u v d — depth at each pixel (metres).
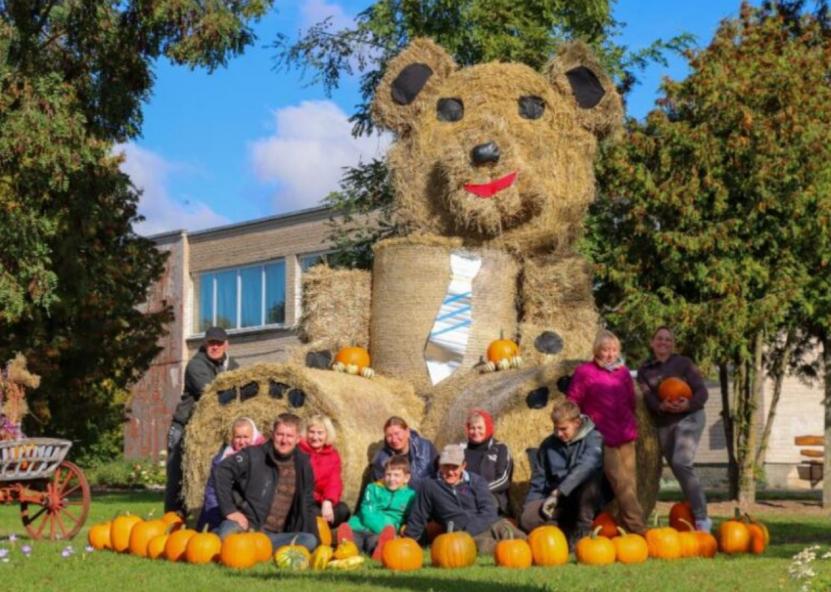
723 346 16.97
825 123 17.36
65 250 23.28
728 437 18.95
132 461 31.69
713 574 8.35
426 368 12.56
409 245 12.80
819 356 22.12
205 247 38.81
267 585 7.75
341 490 10.84
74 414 26.58
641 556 9.31
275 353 36.72
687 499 10.89
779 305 16.72
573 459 10.10
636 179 17.19
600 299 18.41
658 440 10.94
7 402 13.13
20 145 18.78
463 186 12.65
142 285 27.09
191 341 39.00
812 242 17.23
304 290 13.50
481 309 12.71
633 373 13.42
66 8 20.80
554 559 9.15
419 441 10.96
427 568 8.96
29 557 9.56
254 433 10.38
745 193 17.11
